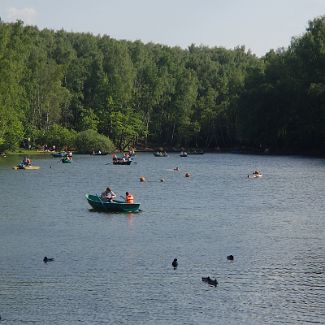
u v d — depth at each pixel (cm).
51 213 19588
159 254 13925
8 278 11981
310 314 10288
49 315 10144
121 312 10288
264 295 11138
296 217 19062
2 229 16825
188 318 10069
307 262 13300
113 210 19988
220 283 11781
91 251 14150
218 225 17600
